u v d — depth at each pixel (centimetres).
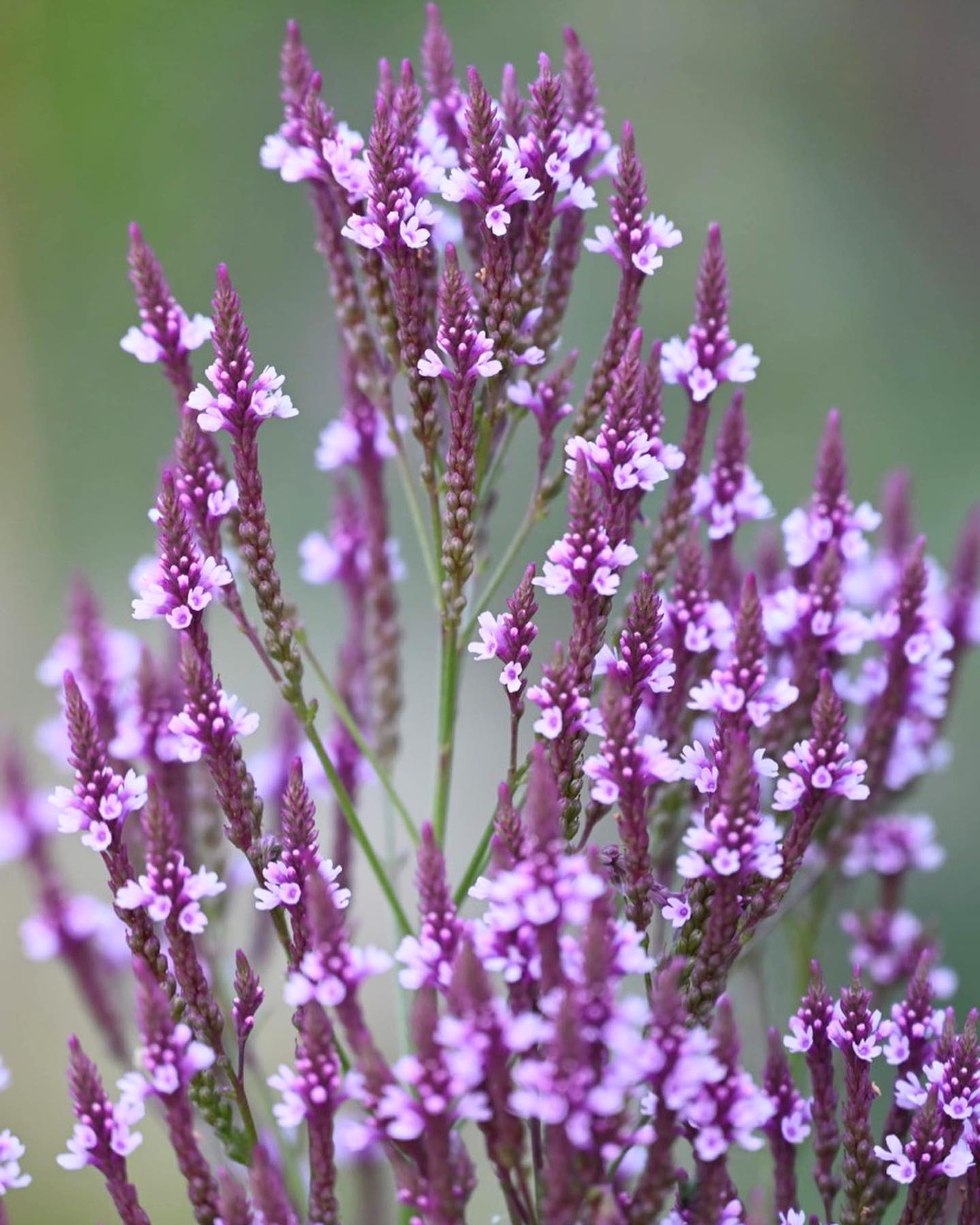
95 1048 93
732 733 63
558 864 61
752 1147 61
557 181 66
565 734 64
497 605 100
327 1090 62
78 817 64
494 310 66
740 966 69
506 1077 61
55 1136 92
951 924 92
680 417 102
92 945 71
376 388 68
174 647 70
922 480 114
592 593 64
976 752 96
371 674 71
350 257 68
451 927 62
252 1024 64
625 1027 60
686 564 66
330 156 66
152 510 64
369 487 70
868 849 72
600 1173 61
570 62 67
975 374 118
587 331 110
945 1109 63
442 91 68
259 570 65
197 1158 62
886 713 69
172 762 68
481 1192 76
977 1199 64
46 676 71
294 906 63
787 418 116
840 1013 64
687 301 117
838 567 67
